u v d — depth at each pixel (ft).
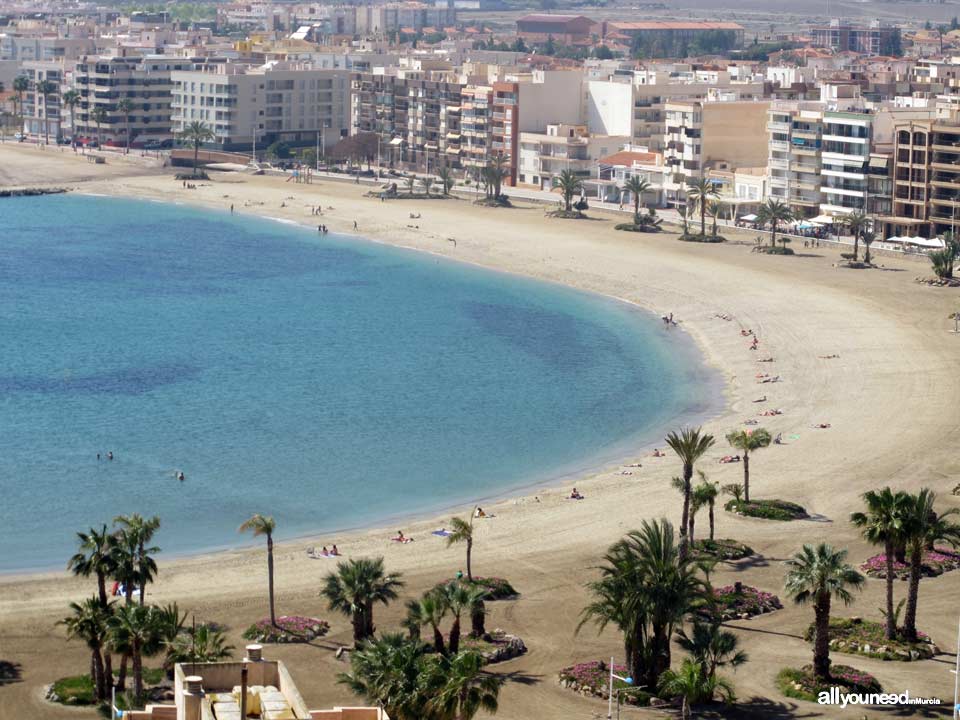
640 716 377.71
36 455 641.81
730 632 433.07
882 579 473.67
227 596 470.39
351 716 246.47
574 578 485.15
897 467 605.73
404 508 574.97
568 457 645.92
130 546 413.59
